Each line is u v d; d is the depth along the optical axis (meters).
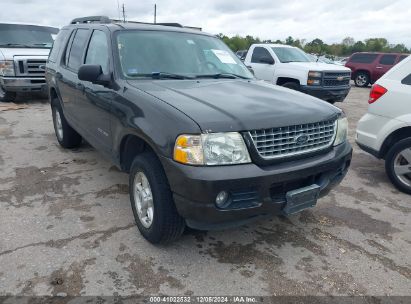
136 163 3.13
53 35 11.04
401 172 4.50
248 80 4.16
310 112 3.09
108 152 3.88
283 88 3.91
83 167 5.03
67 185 4.42
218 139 2.62
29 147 5.89
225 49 4.68
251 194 2.72
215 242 3.32
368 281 2.88
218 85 3.63
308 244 3.35
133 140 3.42
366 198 4.36
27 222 3.54
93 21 5.07
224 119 2.70
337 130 3.36
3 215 3.66
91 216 3.69
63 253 3.06
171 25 4.95
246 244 3.31
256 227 3.60
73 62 4.96
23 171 4.83
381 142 4.65
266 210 2.82
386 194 4.49
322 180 3.16
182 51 4.14
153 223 3.02
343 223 3.75
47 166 5.04
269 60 10.43
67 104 5.10
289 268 3.00
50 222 3.55
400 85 4.48
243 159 2.70
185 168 2.61
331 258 3.15
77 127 4.88
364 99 13.84
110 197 4.12
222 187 2.58
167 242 3.12
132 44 3.93
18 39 10.29
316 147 3.12
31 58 9.35
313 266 3.03
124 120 3.25
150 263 2.98
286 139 2.88
